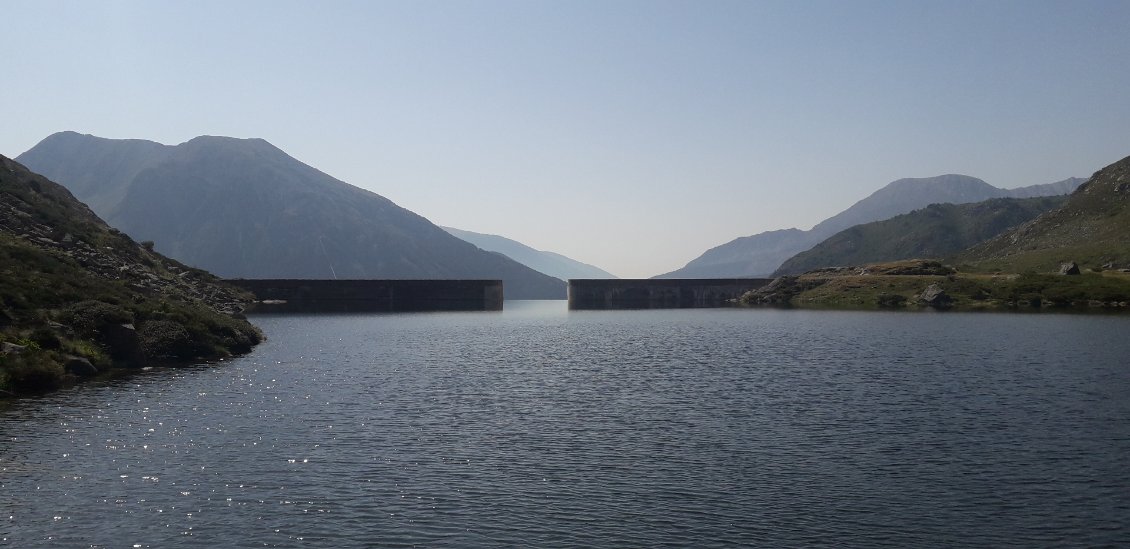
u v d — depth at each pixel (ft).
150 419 149.79
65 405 161.17
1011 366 234.38
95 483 108.27
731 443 134.00
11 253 257.96
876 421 152.05
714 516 96.68
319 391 189.26
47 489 105.40
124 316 234.38
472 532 91.20
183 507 99.04
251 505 99.96
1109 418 152.76
